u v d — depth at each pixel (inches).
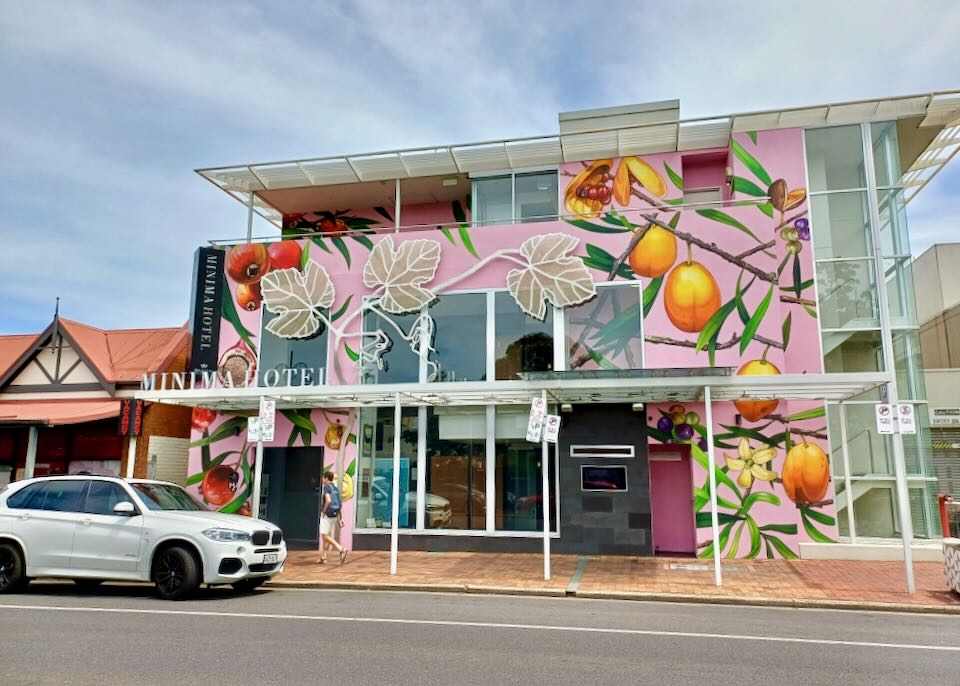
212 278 772.6
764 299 642.2
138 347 888.3
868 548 594.2
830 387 519.5
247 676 251.0
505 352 689.0
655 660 280.1
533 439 515.5
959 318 1066.7
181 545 426.0
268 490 721.6
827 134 691.4
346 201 899.4
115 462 824.3
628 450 631.2
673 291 657.6
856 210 673.6
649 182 754.2
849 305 658.2
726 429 624.7
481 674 256.8
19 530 443.2
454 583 482.0
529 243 695.7
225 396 605.0
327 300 741.3
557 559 601.9
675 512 651.5
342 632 327.3
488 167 789.2
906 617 389.4
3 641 304.7
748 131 699.4
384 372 714.2
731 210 660.1
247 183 844.0
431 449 684.7
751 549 606.5
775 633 336.5
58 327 867.4
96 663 267.7
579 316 677.3
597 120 818.2
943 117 684.7
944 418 914.1
